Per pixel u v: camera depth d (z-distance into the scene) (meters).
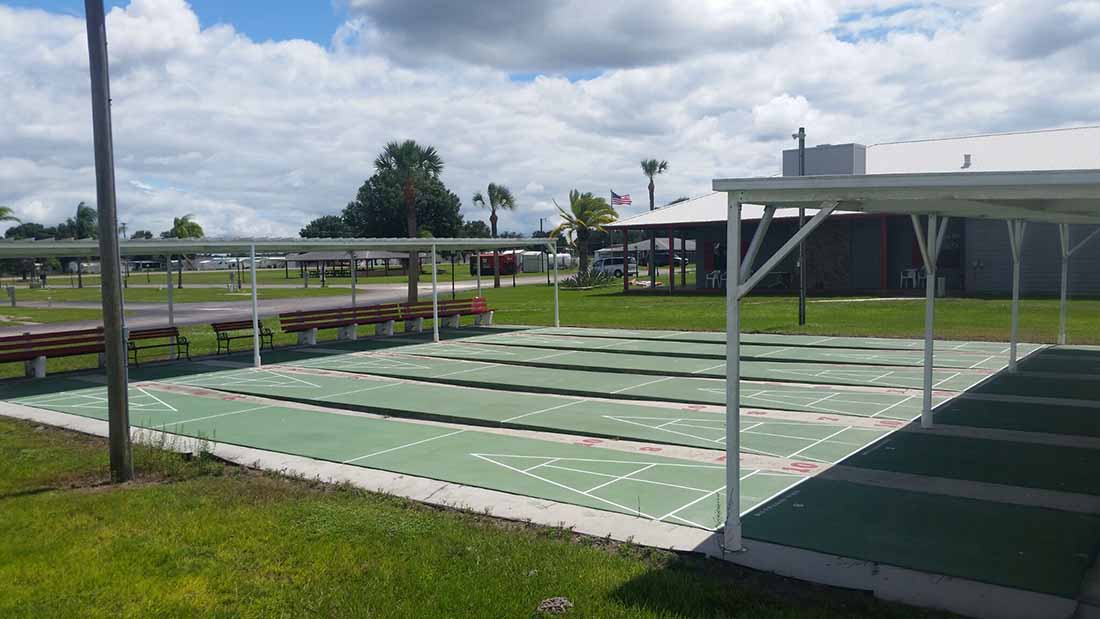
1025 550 6.08
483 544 6.28
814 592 5.38
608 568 5.78
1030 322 22.48
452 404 12.36
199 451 9.24
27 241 13.05
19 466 8.88
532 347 19.47
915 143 41.50
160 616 5.09
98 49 8.15
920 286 36.16
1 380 15.41
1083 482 7.82
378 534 6.54
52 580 5.64
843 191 5.82
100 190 8.20
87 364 18.03
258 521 6.85
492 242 22.25
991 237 34.38
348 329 21.86
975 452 9.01
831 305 29.75
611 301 36.44
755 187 6.03
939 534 6.45
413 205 47.94
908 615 4.98
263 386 14.26
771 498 7.50
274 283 69.31
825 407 11.79
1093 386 12.83
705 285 42.81
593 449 9.59
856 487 7.79
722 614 4.99
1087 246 32.31
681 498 7.56
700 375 14.86
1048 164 34.06
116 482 8.29
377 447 9.76
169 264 18.39
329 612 5.12
